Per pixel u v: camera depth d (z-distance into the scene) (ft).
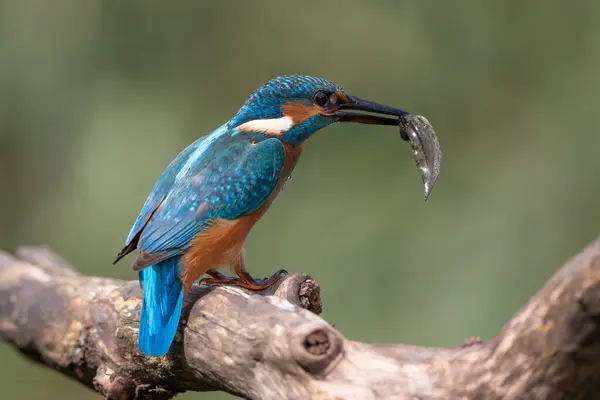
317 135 42.19
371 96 44.86
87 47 43.96
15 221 47.80
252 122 25.26
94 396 44.86
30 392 44.62
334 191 41.34
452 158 43.91
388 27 44.52
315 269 39.83
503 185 42.65
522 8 43.68
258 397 17.33
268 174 23.53
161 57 44.16
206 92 44.45
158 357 19.90
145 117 43.01
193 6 44.37
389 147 41.75
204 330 18.53
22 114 44.57
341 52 45.03
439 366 15.38
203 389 19.89
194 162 23.31
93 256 41.91
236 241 22.67
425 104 44.65
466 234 40.45
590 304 13.84
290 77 25.54
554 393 14.51
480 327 38.09
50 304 24.71
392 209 40.73
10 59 44.09
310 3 45.19
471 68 44.42
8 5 43.91
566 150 42.73
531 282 39.42
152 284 20.61
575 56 43.68
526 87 44.29
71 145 44.09
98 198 41.73
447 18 43.88
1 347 44.83
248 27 44.98
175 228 21.81
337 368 15.88
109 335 21.90
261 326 17.21
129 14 43.88
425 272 39.42
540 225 41.22
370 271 39.47
